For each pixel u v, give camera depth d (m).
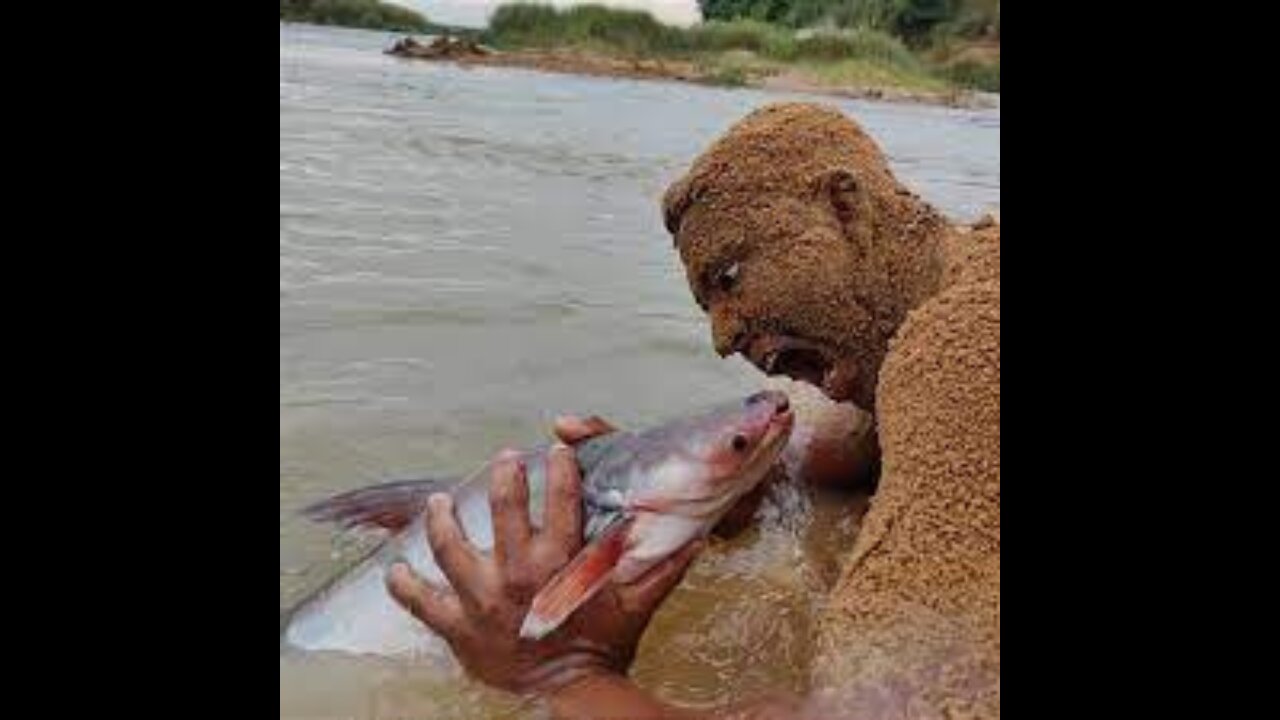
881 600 0.71
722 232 1.02
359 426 1.22
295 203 2.29
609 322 1.67
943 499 0.74
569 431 0.90
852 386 1.01
